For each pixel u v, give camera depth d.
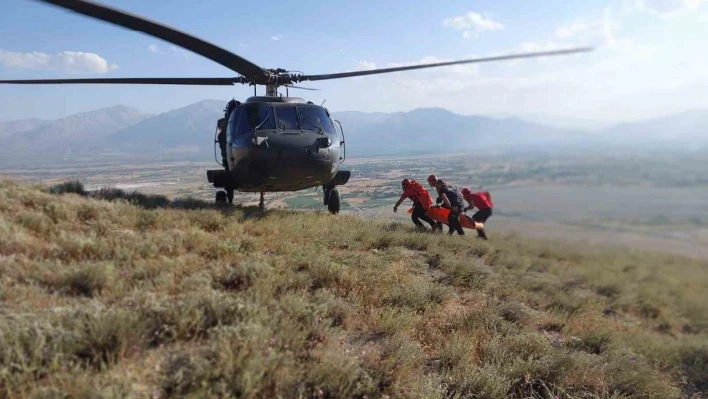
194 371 2.85
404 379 3.63
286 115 8.77
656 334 4.57
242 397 2.79
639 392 4.15
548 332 5.21
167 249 5.16
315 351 3.54
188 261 4.83
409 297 5.15
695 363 4.43
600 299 5.12
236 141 8.31
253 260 5.11
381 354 3.82
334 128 9.45
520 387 3.98
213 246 5.45
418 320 4.79
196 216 6.70
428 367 4.00
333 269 5.33
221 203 8.78
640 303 4.58
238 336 3.19
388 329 4.30
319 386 3.13
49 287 3.85
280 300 4.18
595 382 4.20
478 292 5.93
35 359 2.71
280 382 3.04
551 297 5.55
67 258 4.48
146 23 5.13
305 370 3.27
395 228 8.84
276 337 3.44
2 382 2.57
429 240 7.82
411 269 6.46
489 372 3.84
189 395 2.66
